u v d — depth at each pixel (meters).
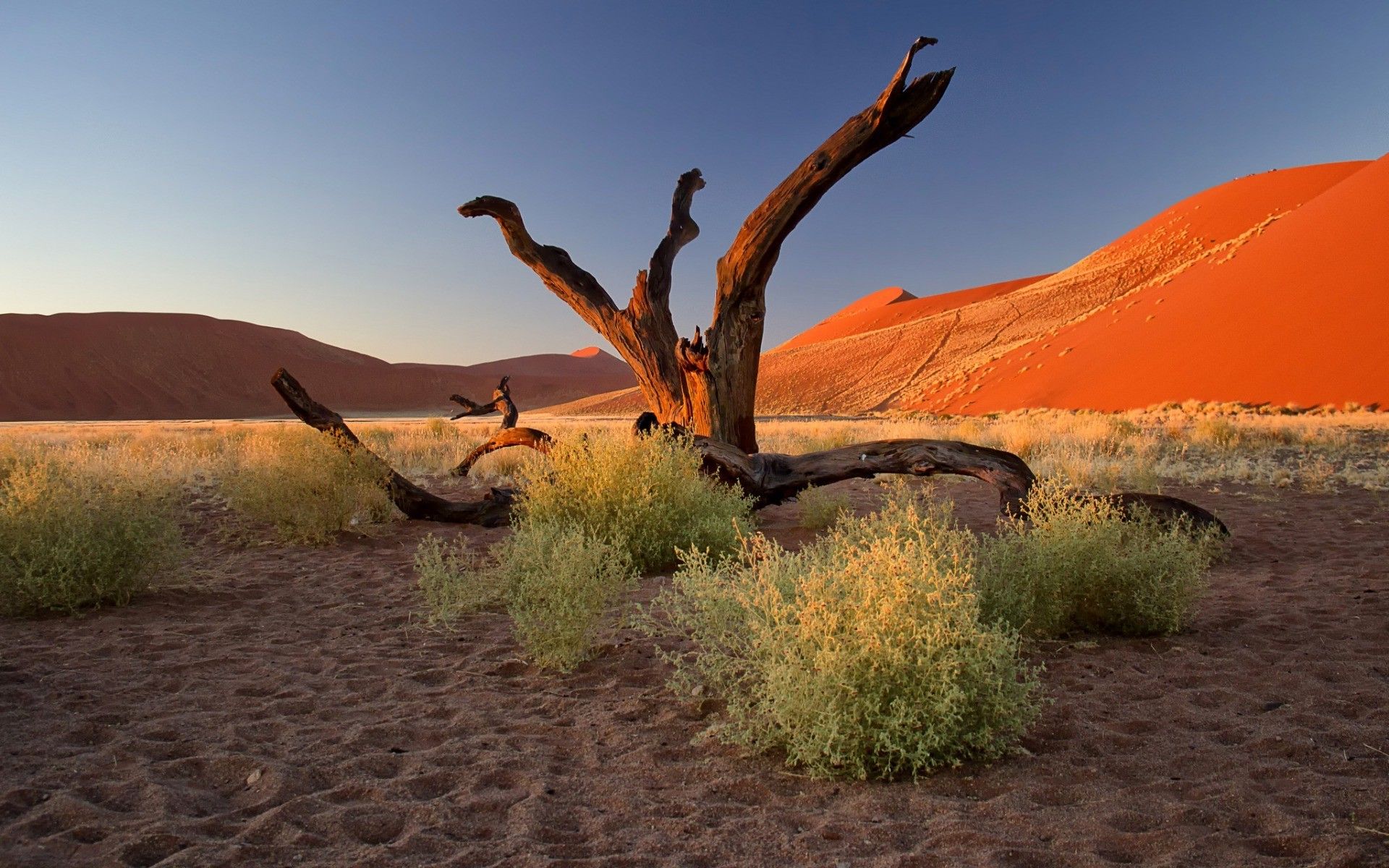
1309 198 88.50
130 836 3.04
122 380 136.25
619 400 109.94
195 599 7.16
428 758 3.85
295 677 5.09
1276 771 3.53
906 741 3.54
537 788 3.51
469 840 3.07
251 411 143.50
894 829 3.10
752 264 10.96
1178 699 4.49
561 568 5.35
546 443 13.87
